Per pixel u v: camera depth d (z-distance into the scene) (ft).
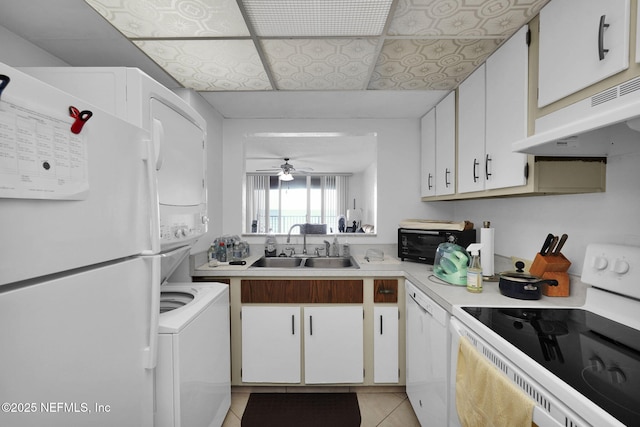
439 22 4.01
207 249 7.04
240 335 6.40
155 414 3.45
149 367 2.99
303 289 6.34
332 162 19.16
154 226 2.99
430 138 7.42
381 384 6.43
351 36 4.31
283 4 3.62
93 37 4.35
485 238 5.35
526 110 3.95
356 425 5.55
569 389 2.13
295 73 5.54
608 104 2.80
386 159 8.23
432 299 4.73
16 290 1.64
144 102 3.29
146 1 3.57
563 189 3.88
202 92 6.45
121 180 2.54
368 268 6.45
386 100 6.91
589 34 2.98
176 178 3.95
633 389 2.13
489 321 3.44
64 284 1.95
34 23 4.01
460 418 3.35
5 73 1.49
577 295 4.24
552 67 3.49
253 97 6.75
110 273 2.43
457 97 6.06
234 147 8.18
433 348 4.53
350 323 6.32
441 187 6.75
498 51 4.57
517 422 2.44
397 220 8.26
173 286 5.18
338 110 7.57
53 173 1.79
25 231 1.65
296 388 6.63
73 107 1.96
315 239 8.32
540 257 4.51
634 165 3.60
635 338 3.00
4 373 1.57
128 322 2.68
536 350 2.74
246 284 6.37
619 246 3.52
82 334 2.11
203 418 4.20
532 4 3.62
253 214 24.93
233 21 3.96
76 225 2.02
